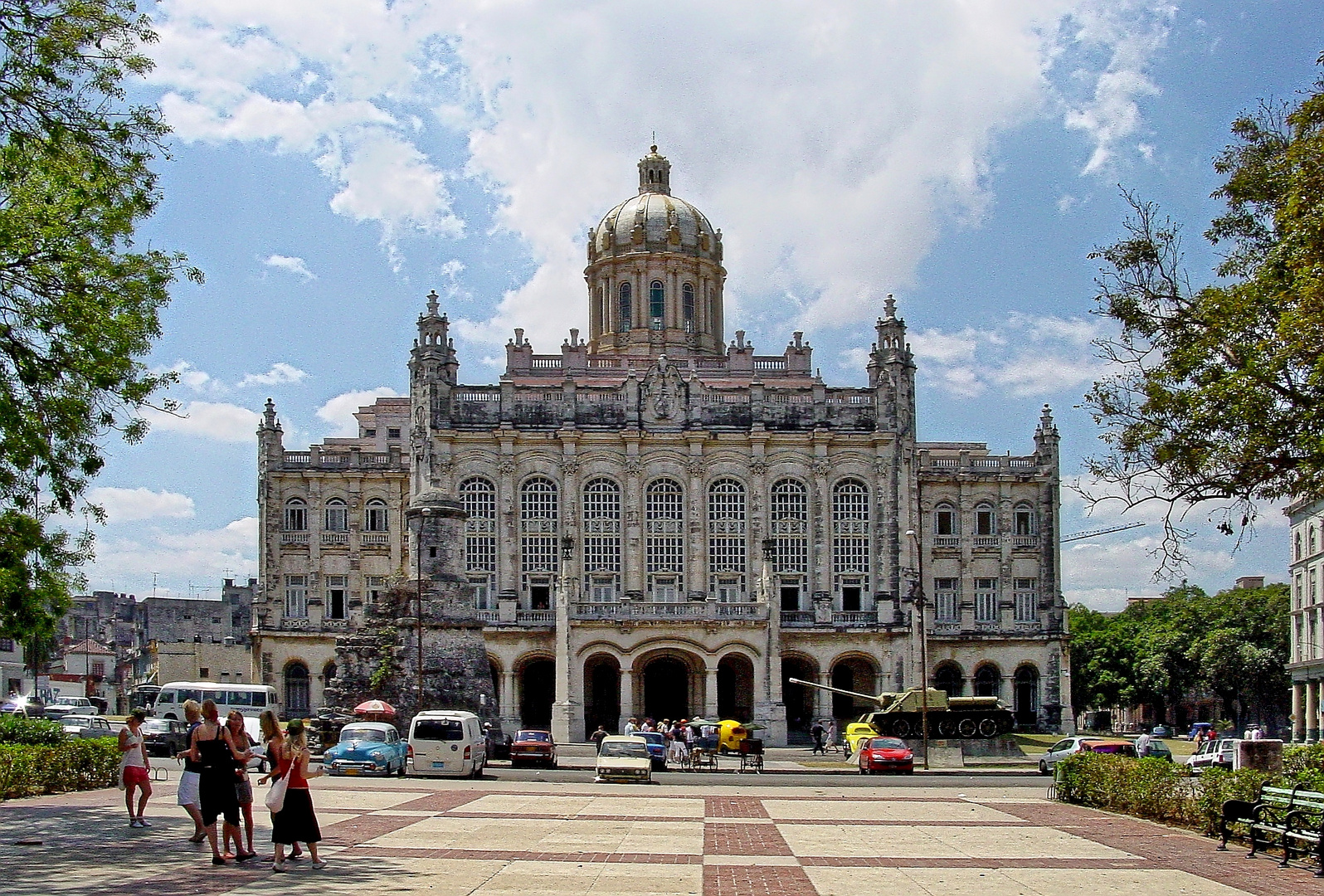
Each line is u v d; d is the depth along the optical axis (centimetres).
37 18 3312
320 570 12131
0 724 5247
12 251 3438
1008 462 12444
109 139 3469
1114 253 3922
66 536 4041
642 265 13025
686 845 3281
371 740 5919
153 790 4562
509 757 8181
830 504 11600
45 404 3538
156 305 3703
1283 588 13800
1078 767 4588
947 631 12019
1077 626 16175
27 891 2442
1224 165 3956
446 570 8425
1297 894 2672
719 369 12700
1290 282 3659
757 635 10581
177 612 17462
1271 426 3600
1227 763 6228
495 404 11606
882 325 11831
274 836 2748
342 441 13900
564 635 10475
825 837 3484
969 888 2700
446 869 2795
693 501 11519
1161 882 2802
